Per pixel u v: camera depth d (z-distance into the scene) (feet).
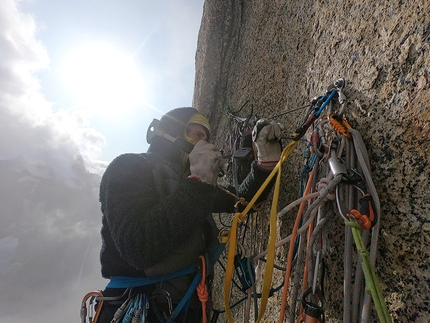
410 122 2.99
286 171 6.20
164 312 3.71
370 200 2.83
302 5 6.91
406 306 2.64
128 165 3.86
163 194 3.94
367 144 3.47
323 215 3.75
